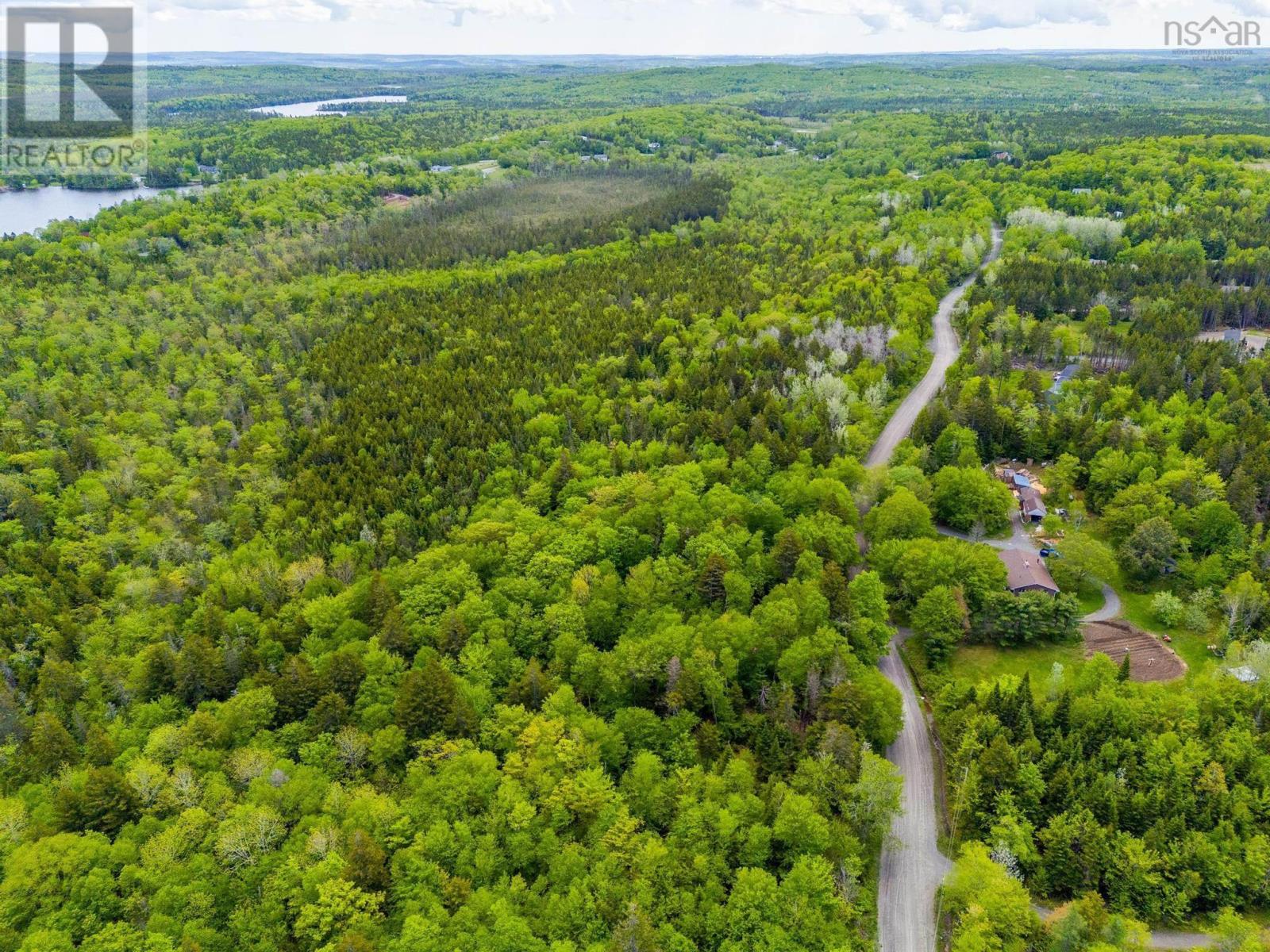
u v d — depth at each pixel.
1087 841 80.88
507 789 87.75
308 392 195.38
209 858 82.56
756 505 133.12
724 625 105.94
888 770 86.50
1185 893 78.00
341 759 94.62
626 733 97.00
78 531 149.25
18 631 123.94
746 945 74.44
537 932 76.38
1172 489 134.12
